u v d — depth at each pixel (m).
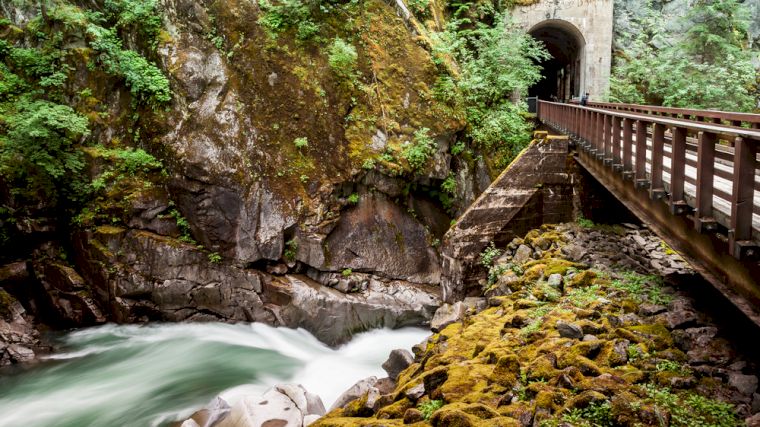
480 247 14.33
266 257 15.30
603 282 9.48
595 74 27.92
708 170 6.36
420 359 8.92
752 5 29.19
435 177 16.98
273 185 15.73
